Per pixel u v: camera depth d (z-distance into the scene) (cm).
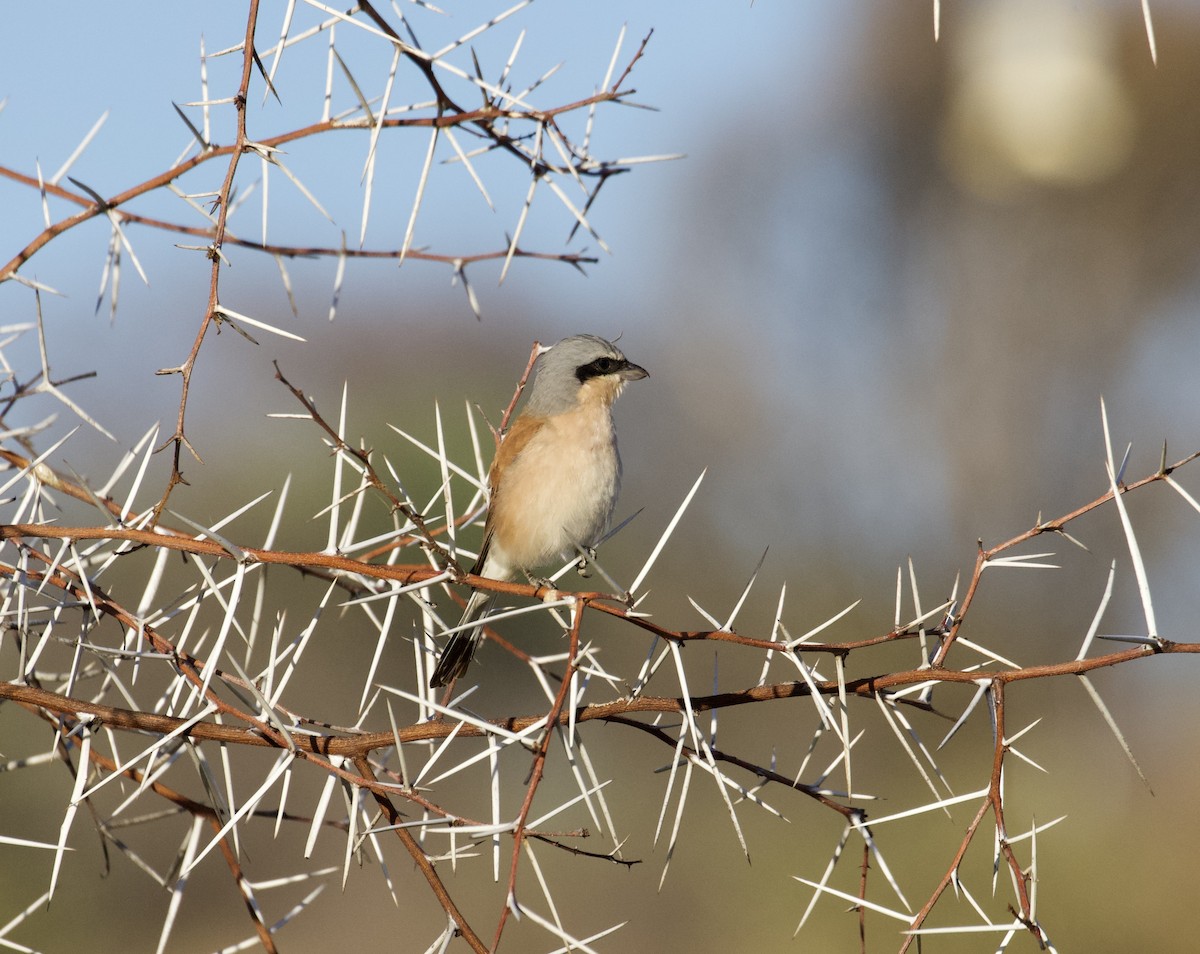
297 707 1357
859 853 1320
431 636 431
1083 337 2744
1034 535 400
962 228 2898
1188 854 1266
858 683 410
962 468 2555
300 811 1441
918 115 2961
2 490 473
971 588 411
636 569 1931
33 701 404
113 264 488
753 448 2547
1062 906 1236
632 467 2509
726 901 1335
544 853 1410
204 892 1437
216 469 1630
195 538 402
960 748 1639
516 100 412
